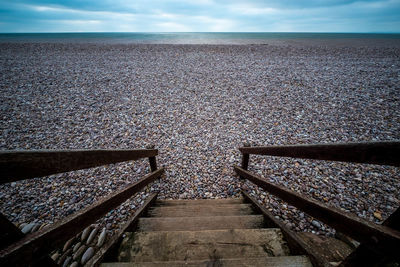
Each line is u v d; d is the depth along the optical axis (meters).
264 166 3.80
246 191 3.20
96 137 4.93
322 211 1.06
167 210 2.49
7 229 0.73
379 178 3.35
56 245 0.89
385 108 5.91
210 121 5.71
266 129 5.21
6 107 6.21
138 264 1.28
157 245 1.60
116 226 2.58
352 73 9.48
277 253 1.53
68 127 5.33
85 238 2.33
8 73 9.32
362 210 2.78
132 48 16.89
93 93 7.54
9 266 0.68
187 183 3.46
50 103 6.62
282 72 10.02
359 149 0.90
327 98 6.88
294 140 4.68
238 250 1.56
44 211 2.89
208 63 12.03
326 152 1.13
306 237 2.13
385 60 12.19
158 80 9.05
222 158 4.14
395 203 2.87
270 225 1.96
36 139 4.77
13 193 3.19
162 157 4.21
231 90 7.92
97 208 1.23
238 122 5.61
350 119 5.46
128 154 1.89
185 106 6.64
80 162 1.11
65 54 14.25
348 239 1.95
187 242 1.62
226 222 2.03
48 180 3.50
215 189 3.31
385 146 0.77
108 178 3.60
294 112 6.04
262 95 7.38
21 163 0.75
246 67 11.09
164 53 14.92
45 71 9.87
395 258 0.69
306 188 3.23
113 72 10.06
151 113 6.19
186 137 4.96
